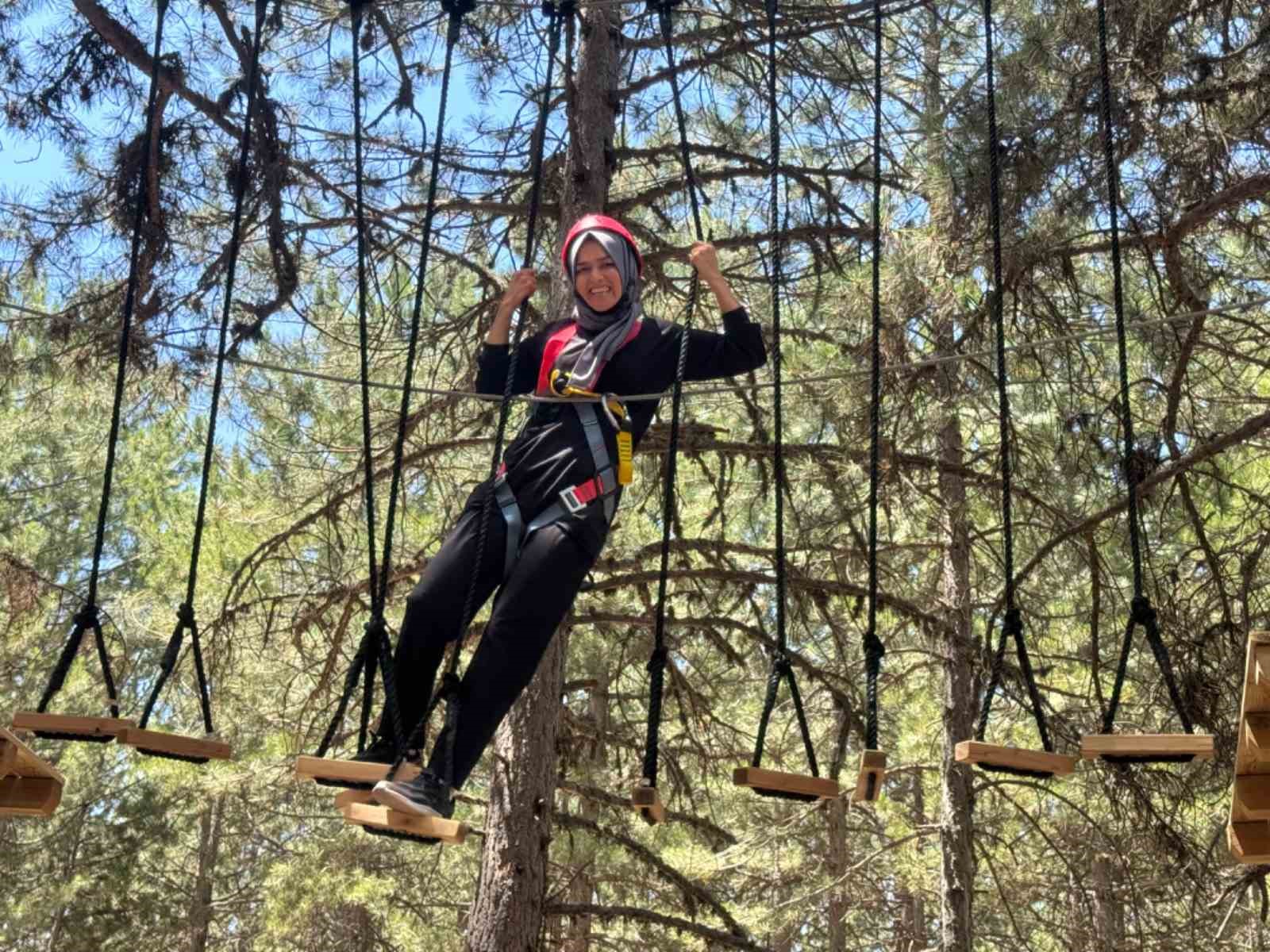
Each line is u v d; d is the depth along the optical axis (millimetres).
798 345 9250
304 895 11352
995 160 4219
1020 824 14008
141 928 16703
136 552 17797
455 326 9398
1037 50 7117
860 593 9125
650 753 3852
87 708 13945
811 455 8867
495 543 3816
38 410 9078
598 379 4070
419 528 10164
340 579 9352
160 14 4773
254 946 13438
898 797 16312
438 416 9750
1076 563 9102
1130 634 3684
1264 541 7824
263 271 8875
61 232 8148
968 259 7695
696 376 4172
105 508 4270
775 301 4238
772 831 11281
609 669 10258
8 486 17016
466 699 3617
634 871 11172
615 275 4109
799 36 8492
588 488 3850
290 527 9641
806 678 11031
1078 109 7141
